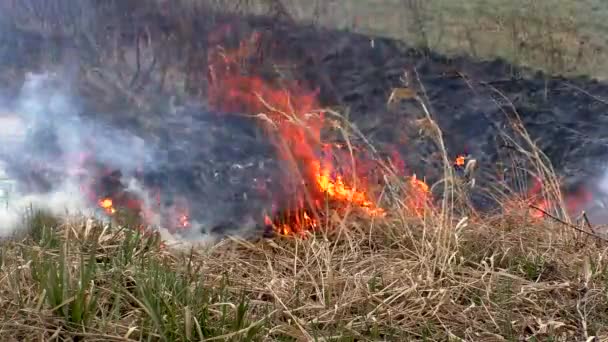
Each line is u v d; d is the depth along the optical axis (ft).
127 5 30.76
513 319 13.71
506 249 16.29
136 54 29.07
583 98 28.66
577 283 14.82
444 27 32.78
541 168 20.27
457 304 14.24
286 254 16.57
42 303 12.46
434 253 15.84
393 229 17.29
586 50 31.60
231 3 31.71
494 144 25.17
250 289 14.49
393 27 33.09
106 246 15.37
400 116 26.63
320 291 14.61
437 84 29.60
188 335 11.91
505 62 31.27
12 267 13.94
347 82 29.09
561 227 17.43
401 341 12.79
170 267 14.82
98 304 12.94
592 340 12.88
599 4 33.22
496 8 33.55
